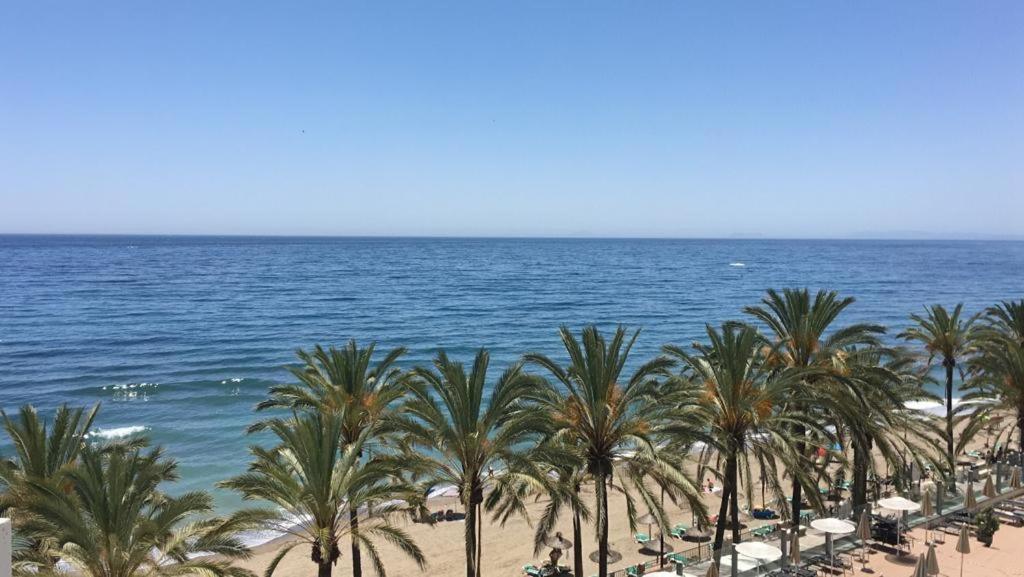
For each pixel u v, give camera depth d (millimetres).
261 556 28672
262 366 65750
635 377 21219
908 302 127188
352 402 23203
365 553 28875
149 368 64500
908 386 28359
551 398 21141
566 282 163500
